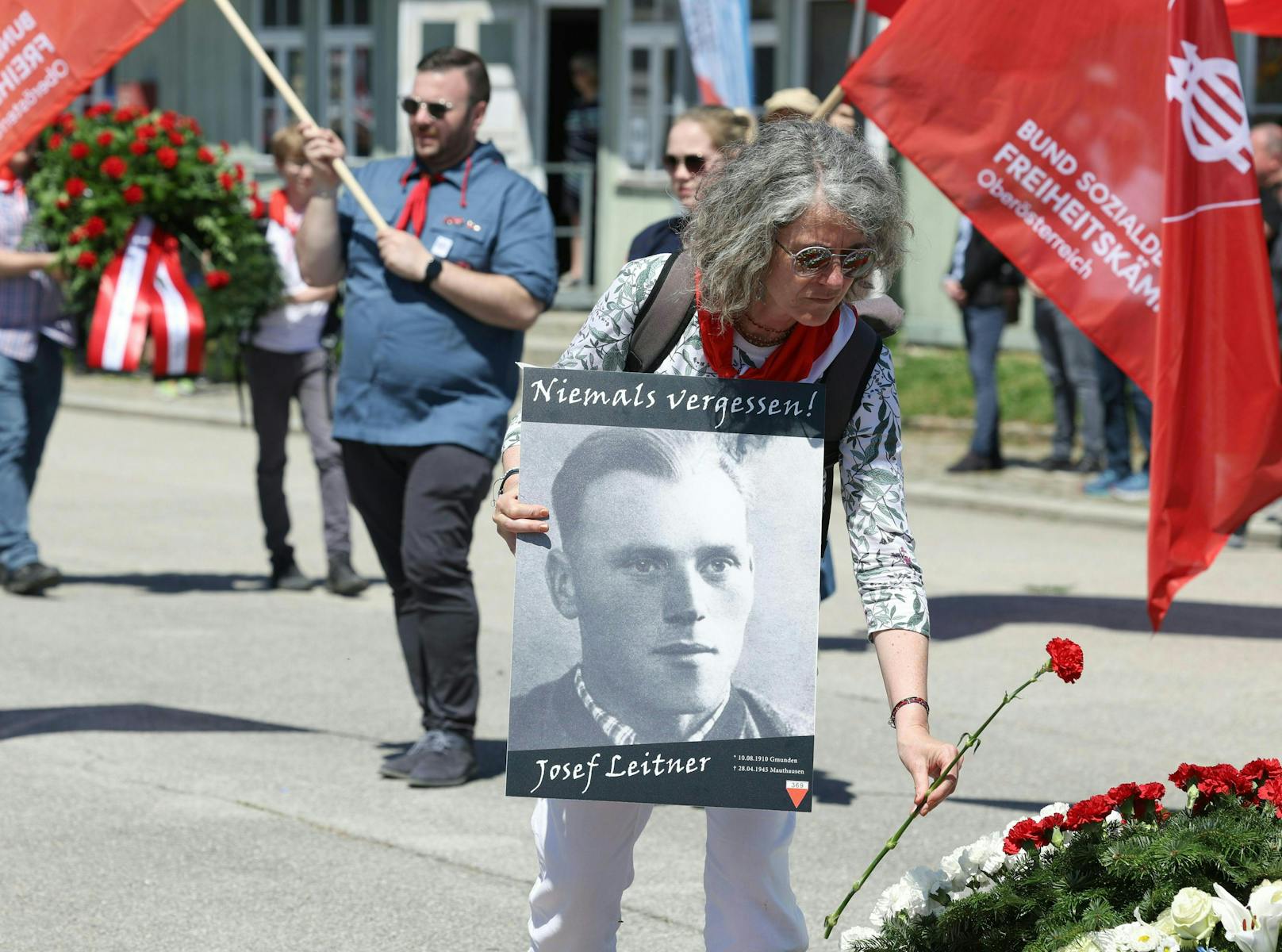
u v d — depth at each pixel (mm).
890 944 3957
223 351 10445
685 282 3641
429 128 6754
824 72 23125
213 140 27828
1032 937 3748
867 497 3662
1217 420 5895
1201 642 9594
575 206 25766
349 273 6867
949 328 21625
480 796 6668
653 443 3547
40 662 8633
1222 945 3467
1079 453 16469
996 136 6281
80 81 6797
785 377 3590
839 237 3348
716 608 3545
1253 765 4000
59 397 10453
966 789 6840
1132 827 3871
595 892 3852
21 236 10016
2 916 5285
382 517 6969
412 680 7074
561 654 3549
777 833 3805
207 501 13961
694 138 7066
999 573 11664
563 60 26078
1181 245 5910
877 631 3611
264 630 9539
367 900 5516
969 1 6281
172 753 7117
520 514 3537
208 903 5453
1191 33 5902
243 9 27422
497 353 6781
